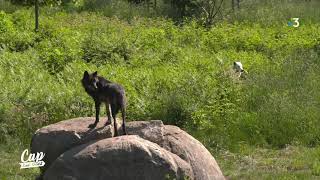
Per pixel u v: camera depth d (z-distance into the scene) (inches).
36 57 964.0
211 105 748.6
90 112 713.0
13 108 698.2
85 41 1072.8
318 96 808.9
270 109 740.7
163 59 1007.6
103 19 1493.6
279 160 632.4
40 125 686.5
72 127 507.2
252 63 986.7
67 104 720.3
